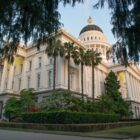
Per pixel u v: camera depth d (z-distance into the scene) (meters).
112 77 62.69
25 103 39.31
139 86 86.94
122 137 15.88
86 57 46.41
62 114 25.53
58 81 46.16
